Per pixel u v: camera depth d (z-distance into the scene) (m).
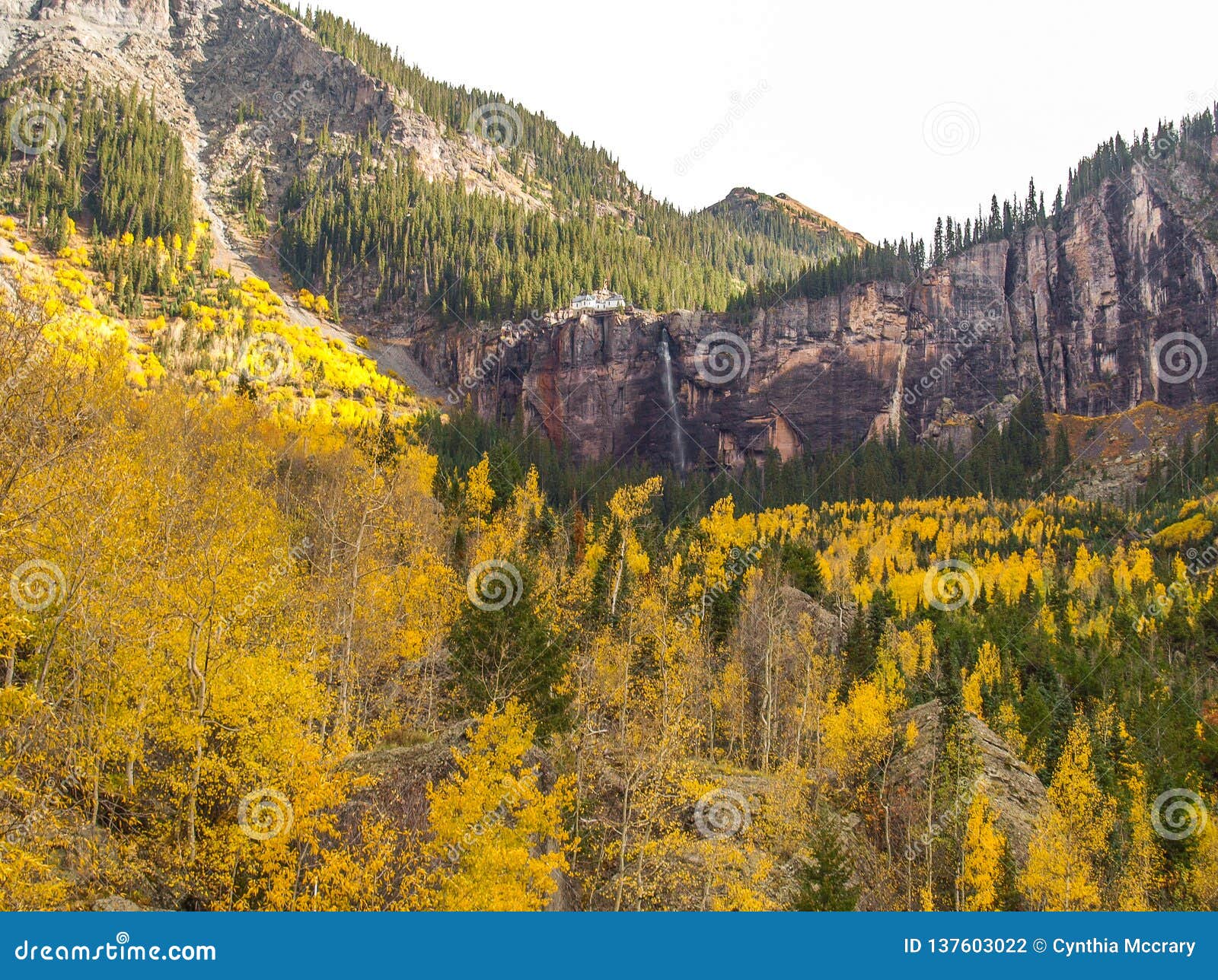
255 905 27.02
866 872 39.91
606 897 33.91
